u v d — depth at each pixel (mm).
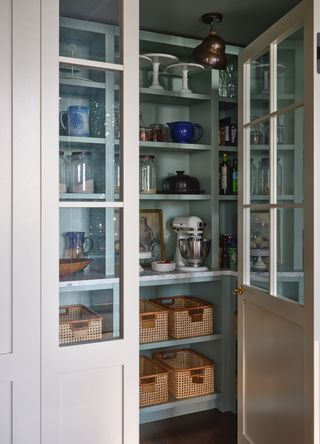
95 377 1685
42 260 1595
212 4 2568
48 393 1605
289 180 1956
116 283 1745
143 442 2609
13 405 1556
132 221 1749
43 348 1598
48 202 1601
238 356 2436
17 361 1559
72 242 1665
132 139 1744
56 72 1609
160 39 2887
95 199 1707
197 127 3088
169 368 2955
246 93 2355
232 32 2990
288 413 1963
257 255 2258
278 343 2049
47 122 1596
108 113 1735
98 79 1716
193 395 2902
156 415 2893
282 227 2020
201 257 2979
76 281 1672
